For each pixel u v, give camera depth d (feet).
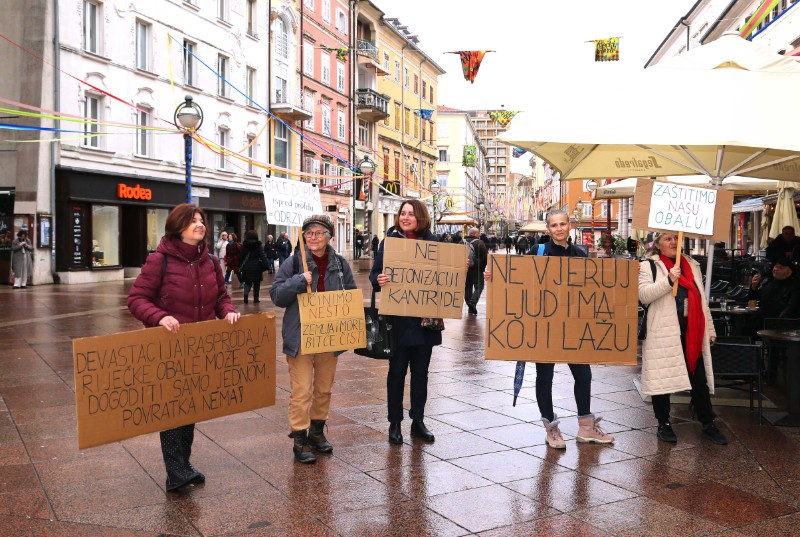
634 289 18.85
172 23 91.04
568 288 18.88
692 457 17.87
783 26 82.28
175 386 15.26
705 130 19.22
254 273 56.90
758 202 57.16
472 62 64.23
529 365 31.24
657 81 21.38
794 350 20.90
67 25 74.95
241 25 107.76
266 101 115.55
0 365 29.30
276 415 21.71
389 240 18.70
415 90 200.54
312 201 19.22
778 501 14.89
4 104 73.31
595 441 19.07
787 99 20.21
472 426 20.80
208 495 15.08
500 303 18.90
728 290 41.24
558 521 13.84
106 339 14.23
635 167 28.55
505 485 15.81
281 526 13.52
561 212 19.40
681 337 19.26
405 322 18.93
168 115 90.94
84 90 77.30
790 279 28.68
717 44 22.75
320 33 135.23
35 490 15.30
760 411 21.13
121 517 13.88
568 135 20.18
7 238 73.20
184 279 15.49
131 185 84.12
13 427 20.07
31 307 52.01
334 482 15.92
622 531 13.39
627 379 27.86
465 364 31.35
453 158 289.94
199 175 98.02
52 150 73.97
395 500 14.88
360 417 21.79
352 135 150.92
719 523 13.75
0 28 73.51
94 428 14.15
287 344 17.26
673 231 18.98
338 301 17.54
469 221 176.24
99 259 80.59
